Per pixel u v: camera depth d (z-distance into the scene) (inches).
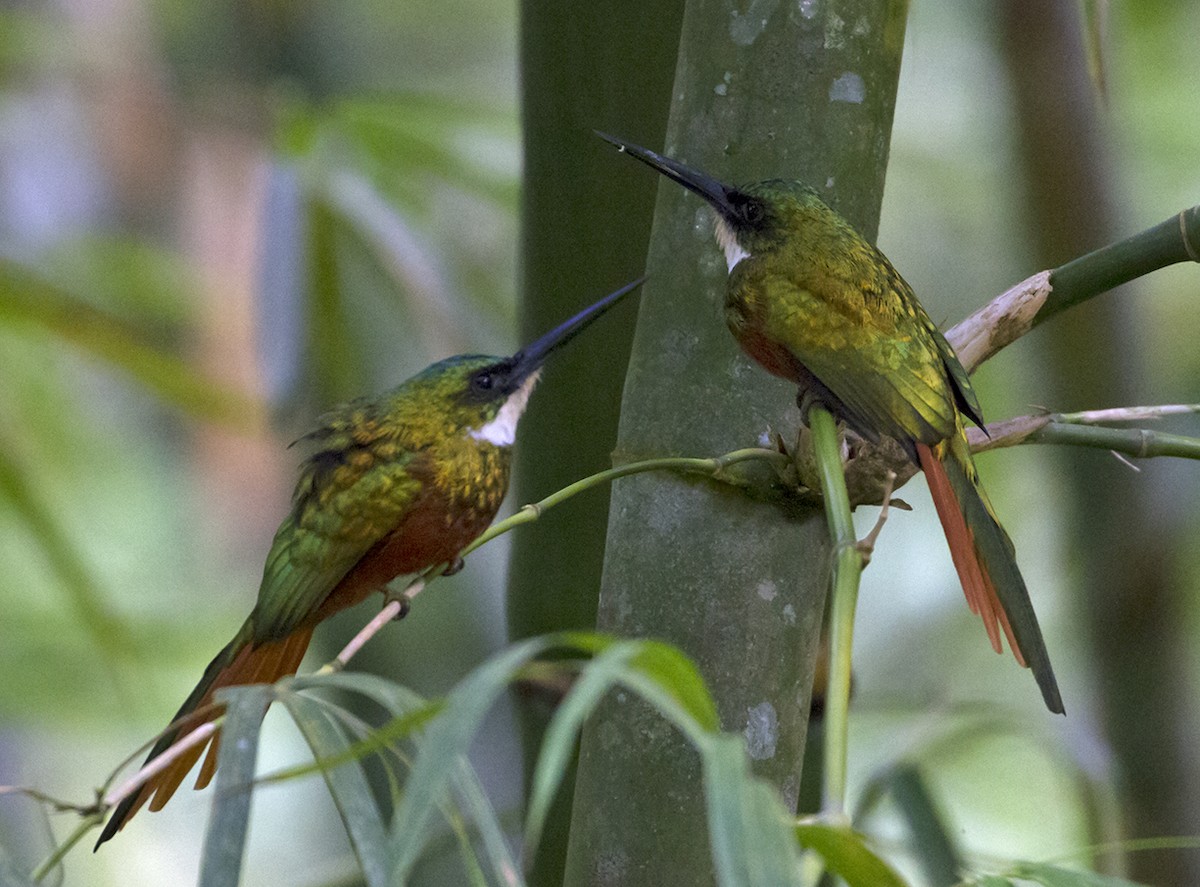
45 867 126.4
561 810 222.2
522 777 226.2
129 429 558.9
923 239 470.3
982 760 423.5
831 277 191.8
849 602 131.2
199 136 601.3
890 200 474.0
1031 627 181.3
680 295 188.1
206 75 469.1
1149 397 319.9
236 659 227.1
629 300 220.2
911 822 240.1
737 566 175.3
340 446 231.1
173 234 605.9
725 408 184.4
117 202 602.2
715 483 176.1
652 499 179.2
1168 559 310.0
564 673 221.3
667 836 173.0
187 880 509.4
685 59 191.6
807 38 185.2
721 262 188.5
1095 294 183.6
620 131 216.1
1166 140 435.2
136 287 426.0
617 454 186.2
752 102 186.9
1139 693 310.2
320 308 303.9
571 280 222.4
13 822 379.2
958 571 181.2
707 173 188.1
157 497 557.9
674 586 176.1
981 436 217.9
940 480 186.9
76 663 413.7
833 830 116.3
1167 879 306.8
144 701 366.0
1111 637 313.9
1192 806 309.1
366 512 226.2
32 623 413.7
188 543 552.1
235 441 573.3
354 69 548.1
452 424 233.9
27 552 412.2
